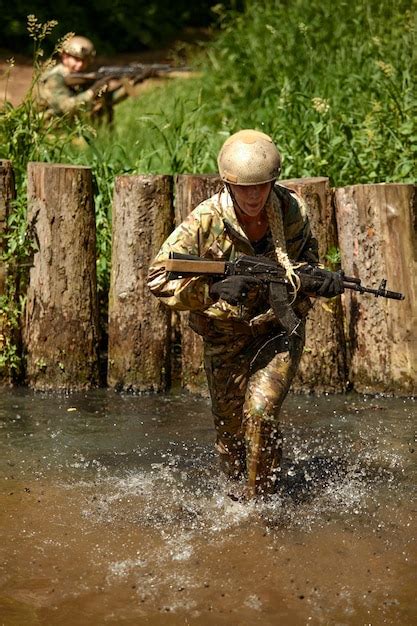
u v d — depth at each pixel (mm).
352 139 18969
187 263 10352
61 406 15094
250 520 11000
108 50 37875
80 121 19219
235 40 27906
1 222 15883
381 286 10742
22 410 14875
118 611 9211
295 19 26703
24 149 17766
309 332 15367
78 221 15594
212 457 13016
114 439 13695
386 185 15156
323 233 15250
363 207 15242
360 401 15195
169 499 11648
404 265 15242
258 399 10680
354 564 10078
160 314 15664
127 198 15453
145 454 13141
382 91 20641
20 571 9938
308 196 15148
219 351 11133
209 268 10414
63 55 24234
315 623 8992
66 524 10969
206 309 10719
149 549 10383
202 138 19906
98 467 12672
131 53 38406
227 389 11266
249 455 10898
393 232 15195
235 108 24375
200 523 10992
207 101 24875
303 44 25188
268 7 28109
